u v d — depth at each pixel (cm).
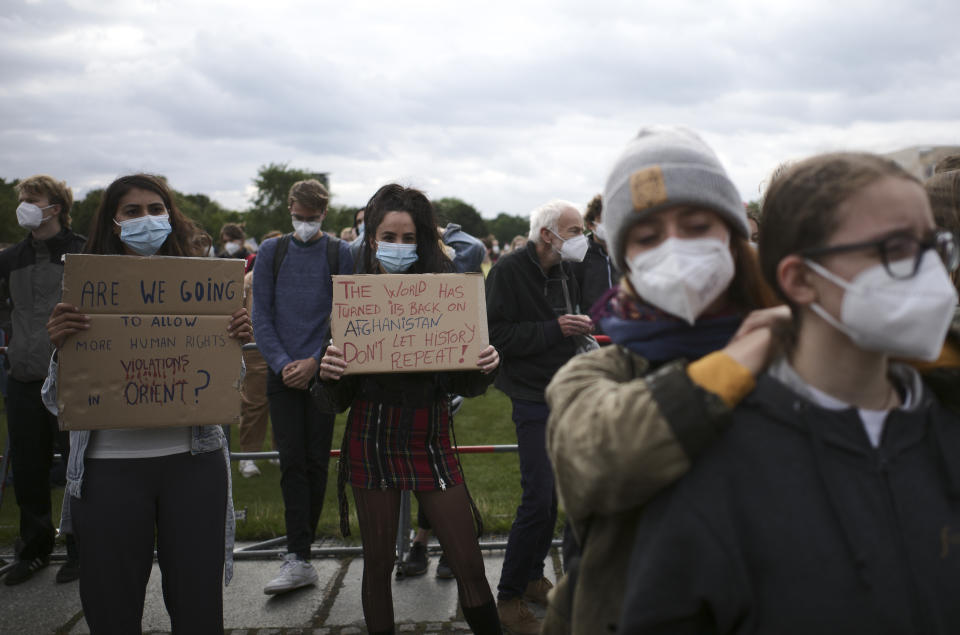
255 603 381
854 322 102
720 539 101
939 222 190
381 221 302
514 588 351
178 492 254
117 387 244
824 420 105
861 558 99
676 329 120
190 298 252
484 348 282
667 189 115
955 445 109
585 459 107
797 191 108
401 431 276
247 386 646
